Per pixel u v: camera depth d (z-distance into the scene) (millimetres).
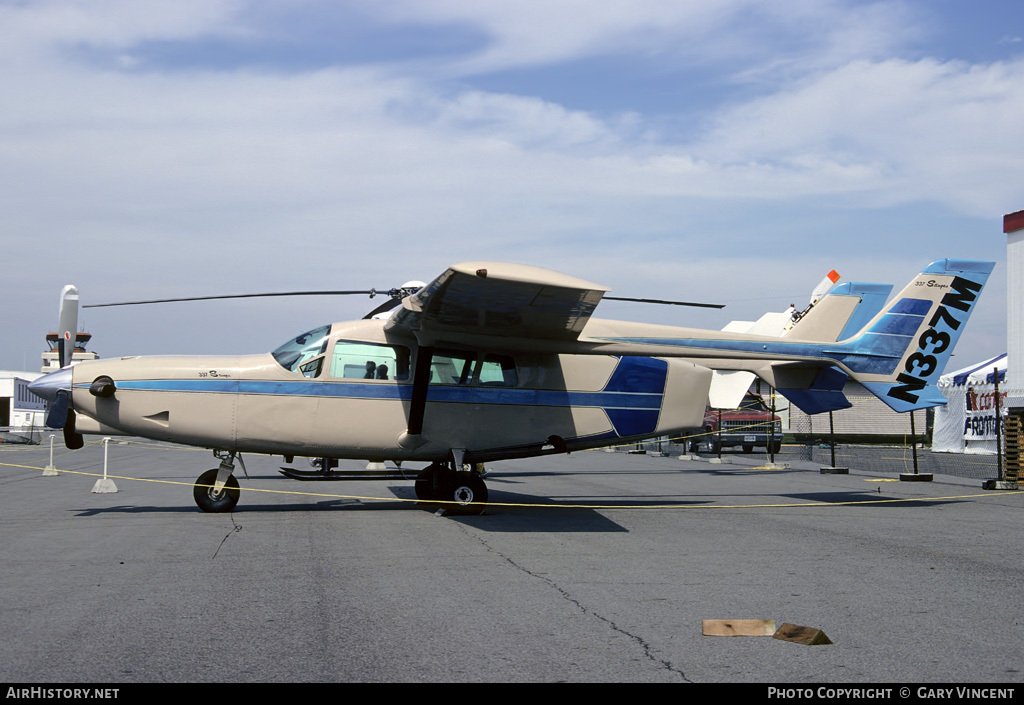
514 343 11352
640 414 12227
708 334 12172
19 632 4961
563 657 4500
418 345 11242
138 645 4691
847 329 16391
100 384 10469
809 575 6805
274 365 10969
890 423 35688
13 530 9148
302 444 10992
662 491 14539
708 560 7496
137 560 7324
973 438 27094
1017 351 27188
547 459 25906
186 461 22438
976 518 10680
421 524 9891
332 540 8555
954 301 13555
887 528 9688
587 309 10000
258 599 5840
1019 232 27203
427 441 11258
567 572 6895
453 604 5719
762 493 14148
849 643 4809
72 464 21062
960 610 5617
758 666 4363
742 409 29578
